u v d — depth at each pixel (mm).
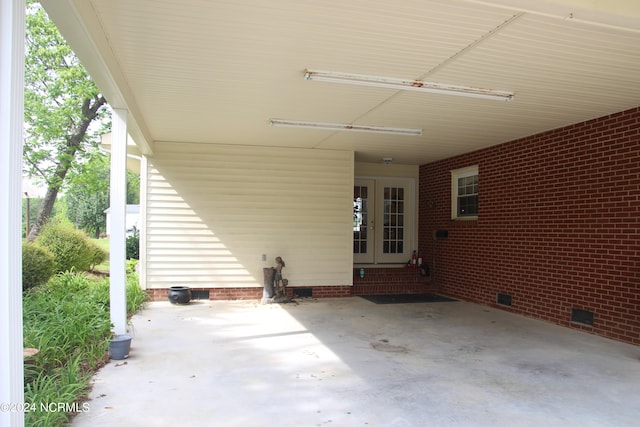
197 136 7770
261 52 4031
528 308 7078
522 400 3645
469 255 8648
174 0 3117
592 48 3811
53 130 15844
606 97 5129
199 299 8320
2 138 2076
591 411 3443
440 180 9766
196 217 8328
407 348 5188
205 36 3695
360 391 3814
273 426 3125
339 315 7109
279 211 8648
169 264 8227
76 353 4445
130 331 5910
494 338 5680
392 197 10602
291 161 8703
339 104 5645
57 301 5938
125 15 3326
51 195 16656
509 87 4867
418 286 9742
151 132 7461
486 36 3633
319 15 3316
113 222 5066
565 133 6504
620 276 5570
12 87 2092
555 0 2795
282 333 5883
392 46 3875
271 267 8508
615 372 4367
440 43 3789
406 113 6008
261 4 3158
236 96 5340
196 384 3945
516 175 7484
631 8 2977
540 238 6887
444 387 3926
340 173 8922
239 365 4500
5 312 2080
